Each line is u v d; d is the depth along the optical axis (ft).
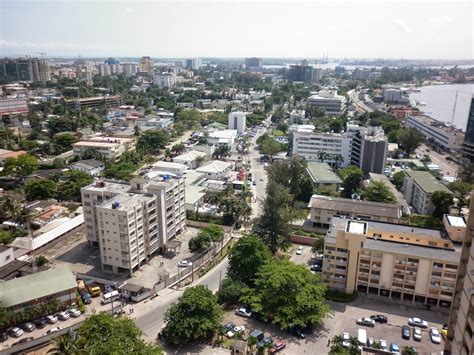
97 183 481.46
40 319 344.69
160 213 456.04
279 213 460.14
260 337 323.57
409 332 332.39
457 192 626.64
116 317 327.67
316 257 463.42
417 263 366.43
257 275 380.78
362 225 399.44
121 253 410.52
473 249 182.91
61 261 446.60
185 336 309.01
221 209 552.00
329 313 356.79
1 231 498.69
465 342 180.96
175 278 412.98
